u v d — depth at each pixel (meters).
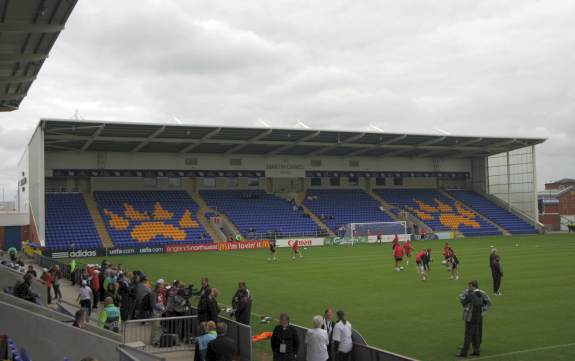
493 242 57.97
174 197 63.84
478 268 34.28
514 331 17.14
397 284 27.95
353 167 71.50
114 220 56.69
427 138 61.09
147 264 40.81
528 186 72.12
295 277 31.64
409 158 75.00
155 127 49.09
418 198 74.81
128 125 47.84
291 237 60.28
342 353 12.28
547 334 16.70
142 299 17.33
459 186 80.62
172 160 63.34
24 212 60.59
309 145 61.16
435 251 47.50
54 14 21.20
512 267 34.31
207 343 11.55
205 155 64.81
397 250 33.59
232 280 30.86
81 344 12.93
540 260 38.53
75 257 48.12
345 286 27.59
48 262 36.62
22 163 64.75
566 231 78.56
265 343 16.50
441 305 21.89
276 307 22.19
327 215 66.56
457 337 16.66
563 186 125.88
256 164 67.00
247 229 60.19
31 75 28.59
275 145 60.78
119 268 24.52
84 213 56.78
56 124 46.19
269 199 67.88
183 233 56.78
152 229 56.47
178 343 15.91
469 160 79.25
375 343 16.16
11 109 35.75
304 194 71.00
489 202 76.31
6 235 56.94
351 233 60.47
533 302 22.06
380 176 73.25
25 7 20.36
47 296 22.88
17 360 11.91
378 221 67.44
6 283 24.41
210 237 57.06
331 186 74.00
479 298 14.44
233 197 66.56
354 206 69.88
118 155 61.00
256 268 36.97
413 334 17.16
